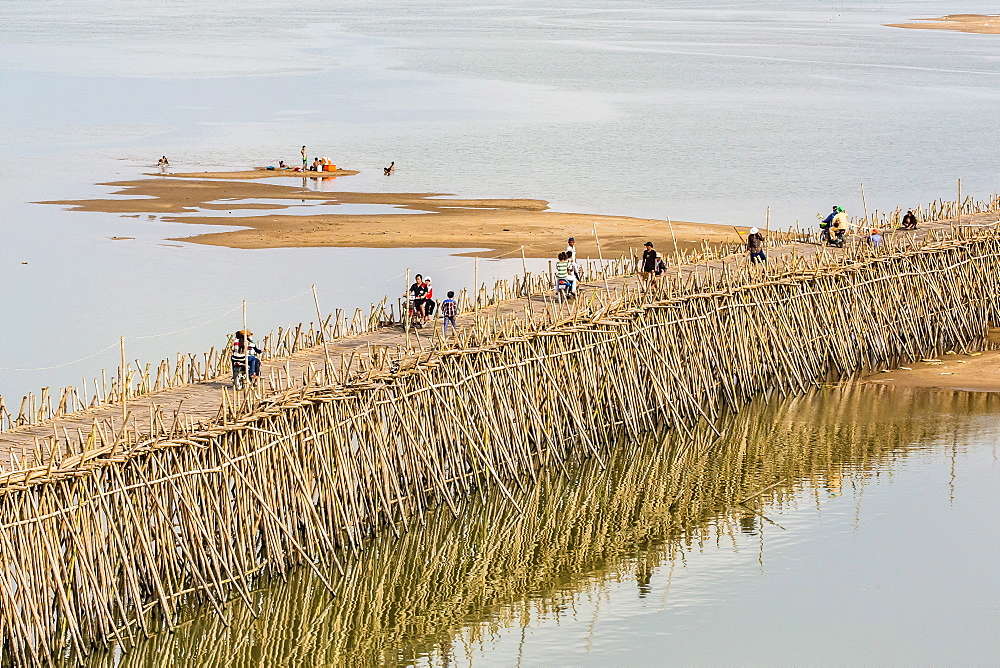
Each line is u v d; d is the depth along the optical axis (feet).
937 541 216.13
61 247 441.27
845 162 645.10
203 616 182.80
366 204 527.81
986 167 625.82
